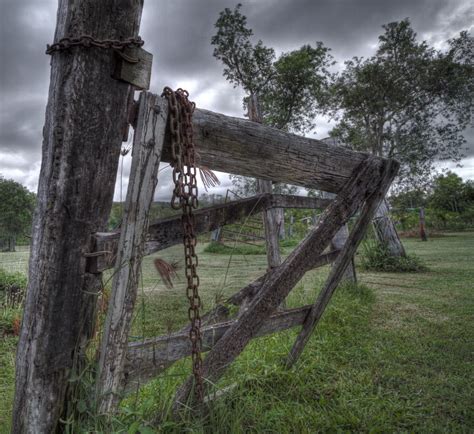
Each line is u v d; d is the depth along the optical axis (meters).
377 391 2.35
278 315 2.25
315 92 22.22
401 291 5.71
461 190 44.28
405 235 22.94
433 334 3.48
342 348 3.04
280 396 2.24
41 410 1.19
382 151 24.83
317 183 2.00
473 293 5.36
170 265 1.69
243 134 1.60
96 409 1.27
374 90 23.86
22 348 1.21
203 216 1.63
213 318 2.31
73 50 1.16
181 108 1.35
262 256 11.73
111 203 1.29
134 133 1.28
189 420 1.56
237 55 21.75
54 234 1.18
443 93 22.77
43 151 1.21
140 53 1.28
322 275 6.11
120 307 1.29
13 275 5.79
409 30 22.78
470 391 2.33
